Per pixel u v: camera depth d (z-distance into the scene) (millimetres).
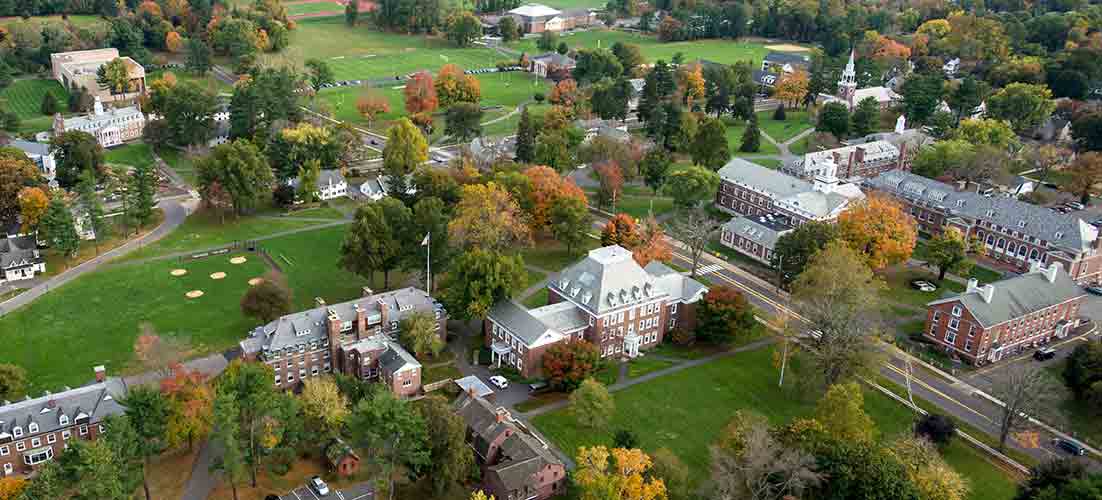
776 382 159125
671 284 174000
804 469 109250
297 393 152500
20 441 126500
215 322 174875
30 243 199125
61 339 165875
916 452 120312
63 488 105625
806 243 190250
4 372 138625
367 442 120000
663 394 153500
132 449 111125
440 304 167500
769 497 112500
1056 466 118375
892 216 196500
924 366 167000
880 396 155625
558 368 149625
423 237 182875
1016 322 170500
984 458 138000
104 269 198375
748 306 170125
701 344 173375
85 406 132250
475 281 162750
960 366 167625
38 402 130000
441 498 123625
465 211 191500
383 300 161875
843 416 126312
